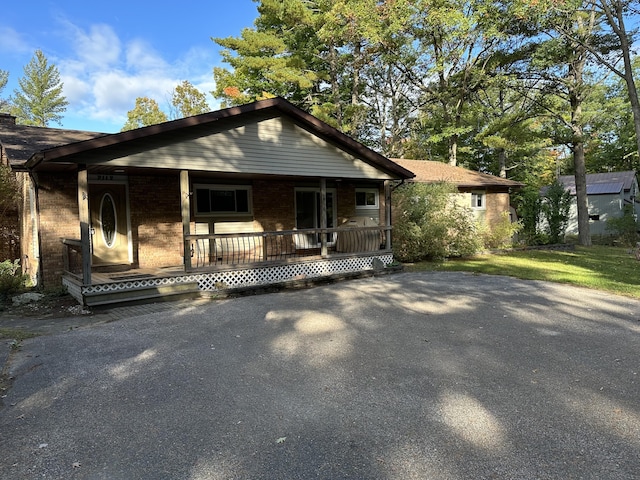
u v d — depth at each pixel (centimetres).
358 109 2314
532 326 616
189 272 890
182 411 351
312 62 2436
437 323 636
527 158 2914
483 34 1978
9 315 719
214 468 268
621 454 280
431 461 274
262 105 945
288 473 261
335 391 391
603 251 1822
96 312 740
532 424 324
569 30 1789
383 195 1320
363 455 282
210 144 906
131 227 1022
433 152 2956
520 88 2178
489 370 441
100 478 258
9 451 290
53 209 918
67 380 420
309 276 1077
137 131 780
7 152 888
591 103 2403
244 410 353
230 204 1189
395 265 1237
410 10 1975
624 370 439
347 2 1964
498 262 1408
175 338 566
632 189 3103
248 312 723
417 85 2433
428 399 371
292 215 1322
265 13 2156
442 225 1391
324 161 1103
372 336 571
